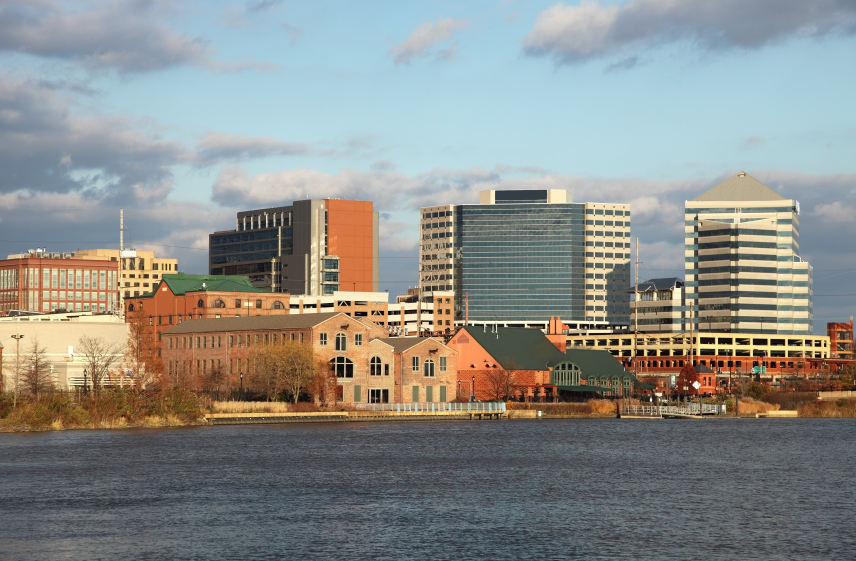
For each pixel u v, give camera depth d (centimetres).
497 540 11344
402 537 11475
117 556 10519
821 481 16200
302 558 10481
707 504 13812
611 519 12644
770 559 10550
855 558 10625
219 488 14950
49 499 13875
